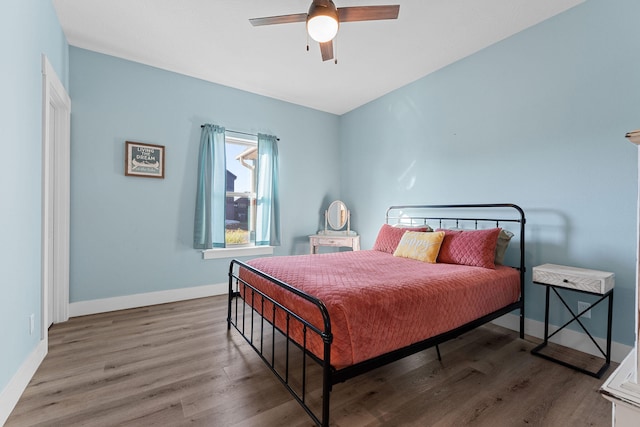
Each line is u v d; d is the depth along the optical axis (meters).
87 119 2.86
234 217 3.89
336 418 1.47
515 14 2.33
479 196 2.86
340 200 4.70
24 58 1.70
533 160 2.48
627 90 2.01
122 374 1.84
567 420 1.47
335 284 1.71
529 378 1.84
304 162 4.35
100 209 2.92
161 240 3.25
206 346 2.24
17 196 1.61
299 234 4.31
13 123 1.56
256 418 1.47
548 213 2.39
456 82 3.06
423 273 2.08
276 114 4.07
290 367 1.96
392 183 3.82
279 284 1.66
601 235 2.12
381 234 3.33
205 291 3.51
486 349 2.24
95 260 2.90
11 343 1.53
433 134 3.30
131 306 3.08
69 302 2.79
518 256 2.57
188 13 2.35
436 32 2.57
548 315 2.31
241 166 3.94
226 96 3.66
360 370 1.43
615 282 2.06
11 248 1.54
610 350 2.03
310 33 1.82
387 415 1.50
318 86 3.69
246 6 2.27
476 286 2.00
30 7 1.78
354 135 4.44
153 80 3.20
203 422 1.43
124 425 1.41
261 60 3.07
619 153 2.04
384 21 2.41
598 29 2.13
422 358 2.10
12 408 1.50
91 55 2.88
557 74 2.34
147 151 3.15
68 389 1.68
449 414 1.51
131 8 2.29
